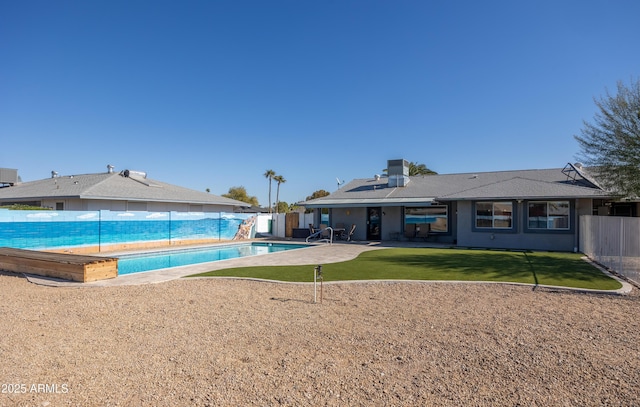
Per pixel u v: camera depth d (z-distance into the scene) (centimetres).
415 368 508
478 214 2308
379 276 1234
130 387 447
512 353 562
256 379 472
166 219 2600
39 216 1930
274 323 717
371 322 725
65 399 416
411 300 911
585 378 475
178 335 646
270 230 3600
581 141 1888
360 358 543
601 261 1480
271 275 1255
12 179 3538
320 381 467
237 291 1016
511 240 2217
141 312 798
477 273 1284
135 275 1273
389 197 2797
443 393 436
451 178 3084
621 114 1741
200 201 3284
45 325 700
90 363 521
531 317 759
